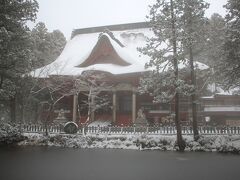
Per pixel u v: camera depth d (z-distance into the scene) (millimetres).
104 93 50750
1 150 28953
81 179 17312
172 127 34062
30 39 34281
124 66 50125
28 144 33188
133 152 28703
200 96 46812
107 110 50688
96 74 47344
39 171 19391
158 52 30469
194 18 30766
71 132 35875
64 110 50875
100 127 36406
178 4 30234
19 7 31453
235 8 30266
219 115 47156
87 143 32719
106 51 51781
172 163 22812
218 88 49812
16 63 31766
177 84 28922
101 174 18719
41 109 50969
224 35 31297
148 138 31938
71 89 47094
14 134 33688
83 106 51094
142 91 31141
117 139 33031
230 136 31297
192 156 26281
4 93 32469
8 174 18344
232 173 19266
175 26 30219
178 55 29859
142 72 43656
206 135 32719
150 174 18844
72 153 27703
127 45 57094
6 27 31062
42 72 50031
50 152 28141
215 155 26922
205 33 31938
